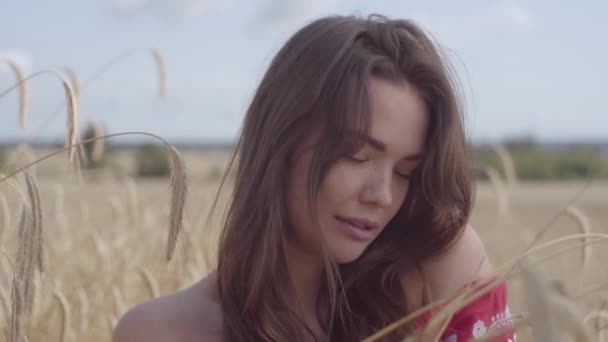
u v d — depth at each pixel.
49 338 2.73
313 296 1.88
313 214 1.58
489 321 1.82
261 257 1.68
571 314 0.71
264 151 1.69
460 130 1.76
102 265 3.67
